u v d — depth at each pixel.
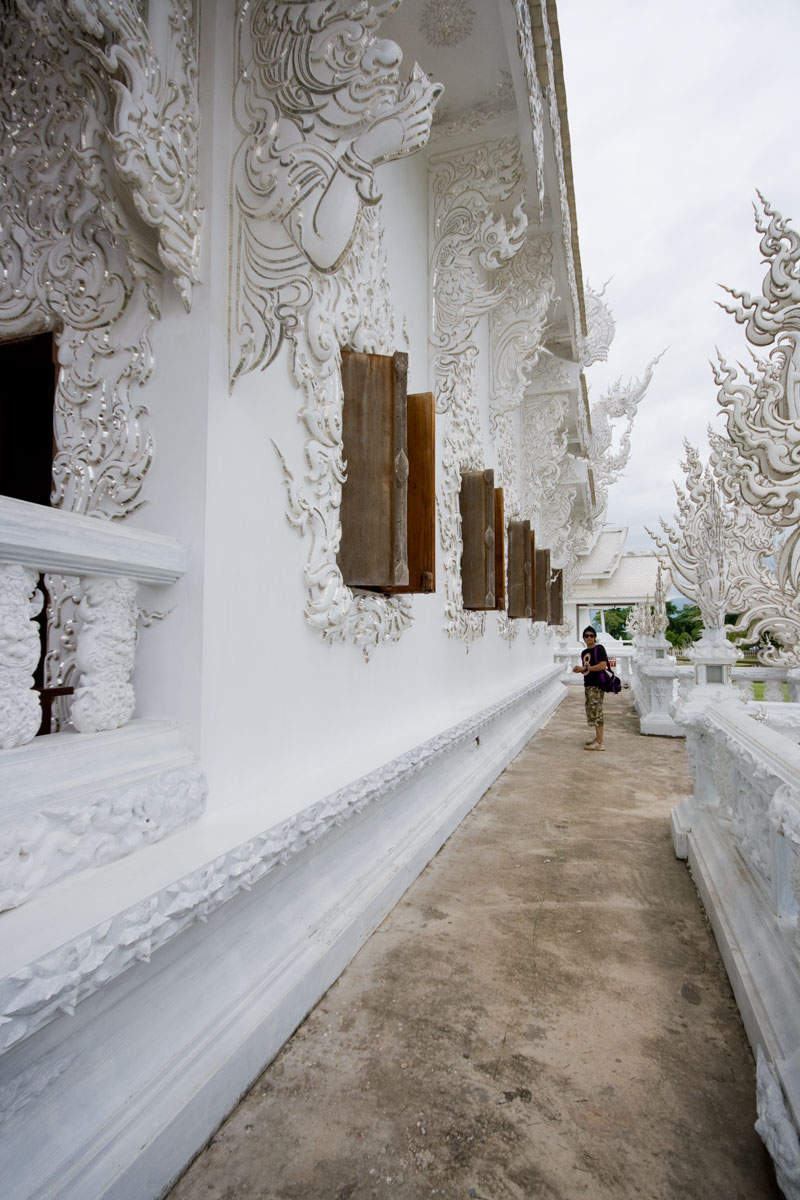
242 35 2.11
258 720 2.26
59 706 2.22
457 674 5.29
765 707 3.36
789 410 2.32
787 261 2.31
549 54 3.68
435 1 3.34
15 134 2.41
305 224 1.97
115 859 1.56
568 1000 2.21
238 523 2.15
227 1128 1.61
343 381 3.02
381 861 3.01
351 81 1.90
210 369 2.00
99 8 1.60
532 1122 1.64
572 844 3.96
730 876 2.68
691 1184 1.46
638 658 11.55
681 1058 1.90
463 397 5.09
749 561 5.05
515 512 7.87
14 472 3.25
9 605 1.39
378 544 2.96
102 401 2.13
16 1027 1.05
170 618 1.97
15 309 2.33
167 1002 1.56
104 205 1.92
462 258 4.26
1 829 1.29
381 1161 1.51
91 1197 1.20
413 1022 2.07
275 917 2.10
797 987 1.74
